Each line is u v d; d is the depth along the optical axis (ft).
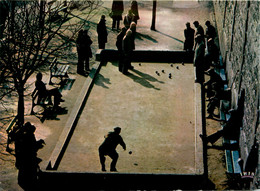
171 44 72.08
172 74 59.52
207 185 35.45
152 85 56.08
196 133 43.75
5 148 42.55
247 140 35.91
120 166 38.96
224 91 48.49
